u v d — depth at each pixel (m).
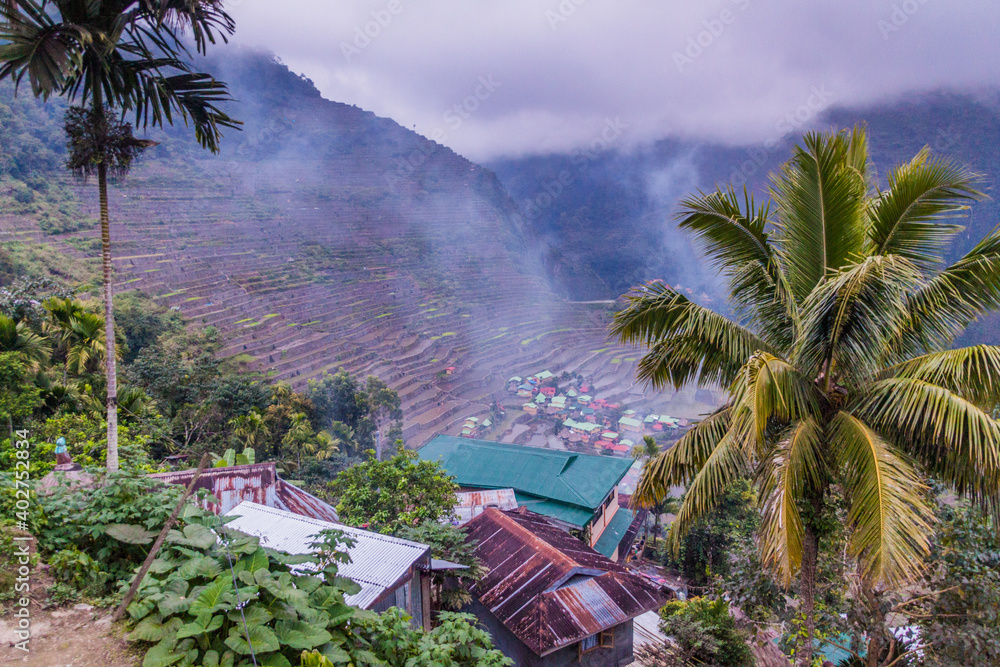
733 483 8.16
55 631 5.19
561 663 13.38
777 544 6.68
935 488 9.40
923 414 7.19
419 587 9.24
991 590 9.20
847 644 15.05
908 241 8.27
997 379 6.84
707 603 14.59
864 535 6.52
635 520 34.66
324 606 5.67
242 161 170.50
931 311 8.09
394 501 16.97
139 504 6.70
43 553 6.27
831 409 8.20
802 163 8.41
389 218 170.75
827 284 7.22
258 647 4.62
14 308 25.09
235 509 10.51
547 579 14.09
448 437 33.50
